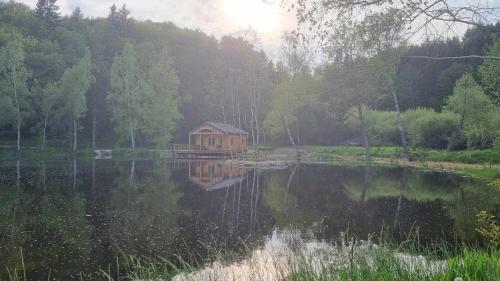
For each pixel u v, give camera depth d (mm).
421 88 63938
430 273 5258
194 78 82188
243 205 16609
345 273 5691
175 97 67812
